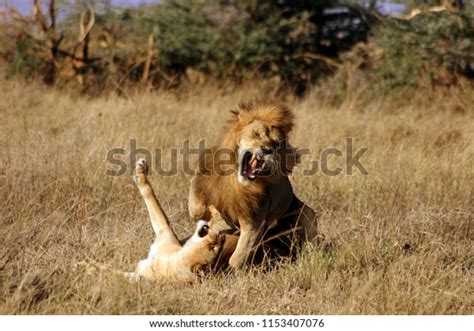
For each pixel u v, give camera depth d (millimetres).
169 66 29984
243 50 30047
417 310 7805
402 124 18516
